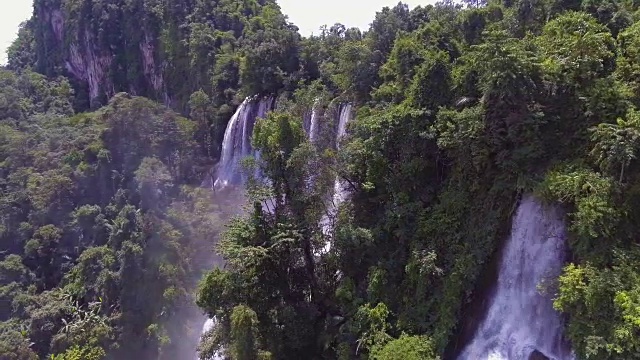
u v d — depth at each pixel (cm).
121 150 5422
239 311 2686
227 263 3172
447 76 2928
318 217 3014
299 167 2962
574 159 2269
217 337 2886
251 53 5484
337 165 3098
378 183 3089
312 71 5419
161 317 4059
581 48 2375
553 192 2173
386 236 2941
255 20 7406
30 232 5412
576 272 1991
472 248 2502
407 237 2820
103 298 4334
